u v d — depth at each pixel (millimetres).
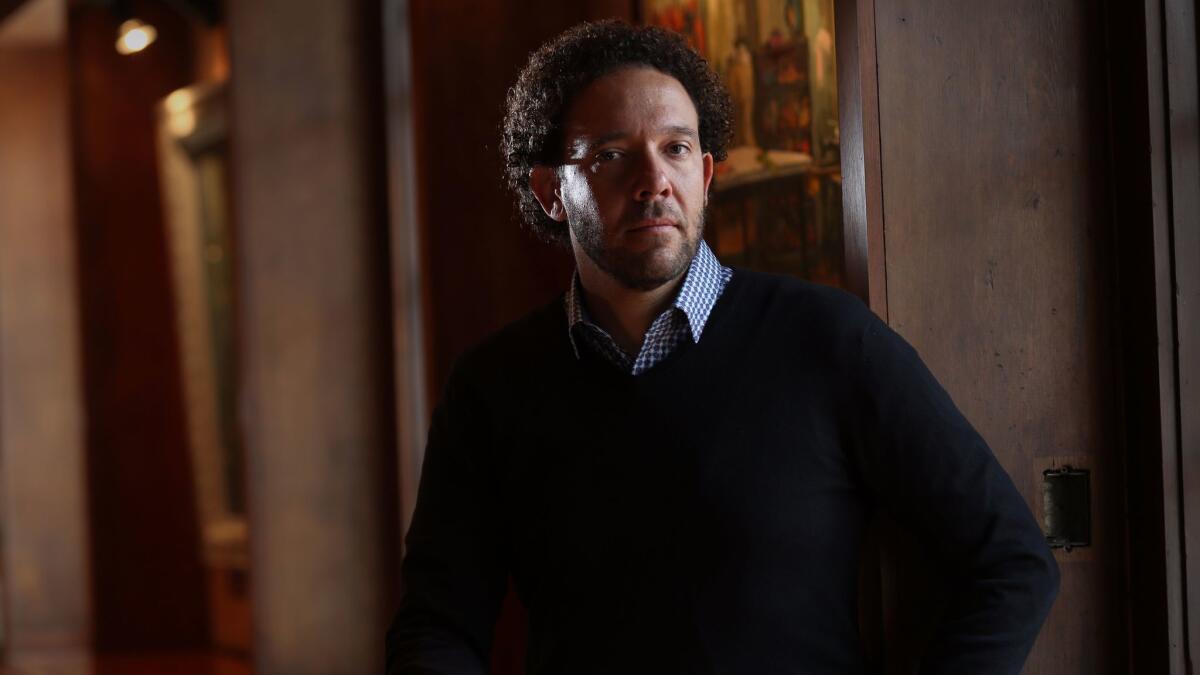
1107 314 2049
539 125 1902
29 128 7273
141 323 6805
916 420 1702
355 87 4770
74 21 6727
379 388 4758
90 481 6707
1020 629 1645
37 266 7258
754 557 1705
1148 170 1989
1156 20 1993
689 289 1804
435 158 3898
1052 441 2037
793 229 2766
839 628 1733
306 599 4668
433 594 1922
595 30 1894
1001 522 1674
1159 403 1983
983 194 2031
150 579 6773
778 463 1728
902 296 1999
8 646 7023
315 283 4711
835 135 2617
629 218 1765
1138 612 2027
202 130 6043
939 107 2025
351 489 4723
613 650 1753
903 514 1737
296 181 4703
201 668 6145
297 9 4715
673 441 1762
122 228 6773
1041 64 2047
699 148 1833
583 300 1878
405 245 4703
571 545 1803
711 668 1695
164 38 6816
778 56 2783
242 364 4656
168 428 6840
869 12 2000
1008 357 2029
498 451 1917
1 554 7188
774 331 1784
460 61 3904
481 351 1987
